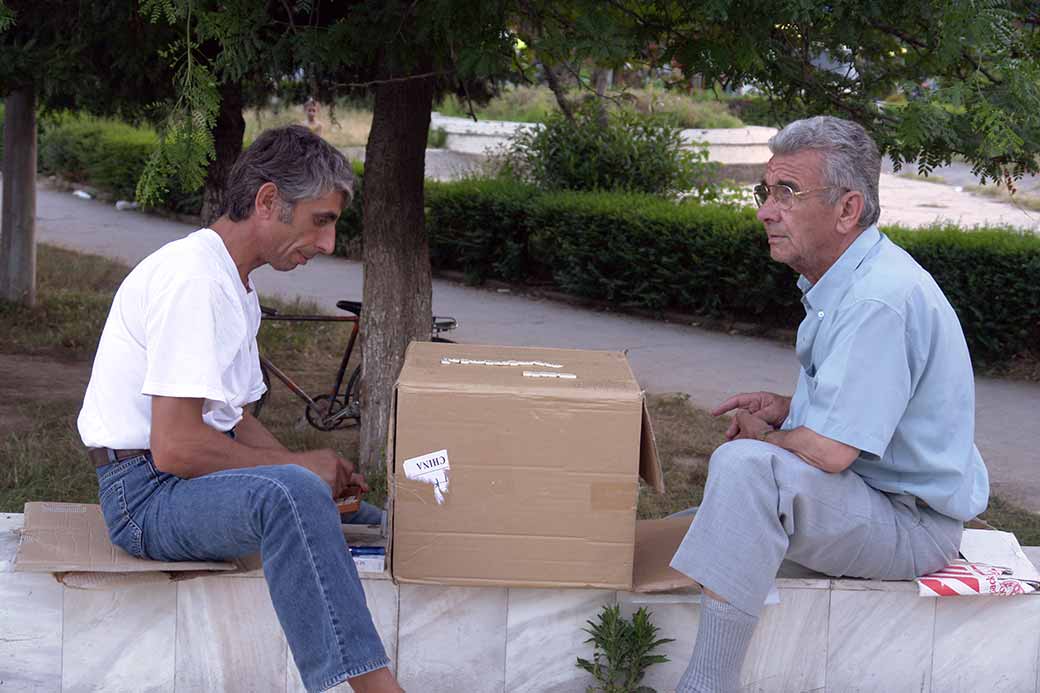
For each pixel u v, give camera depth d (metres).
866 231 2.88
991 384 8.78
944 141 4.14
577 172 13.52
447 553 2.81
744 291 10.43
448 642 2.97
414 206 5.66
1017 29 3.94
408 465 2.76
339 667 2.49
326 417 6.69
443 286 12.73
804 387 3.03
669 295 11.14
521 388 2.75
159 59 5.18
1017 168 4.34
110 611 2.86
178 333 2.57
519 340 10.00
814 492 2.76
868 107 4.58
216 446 2.64
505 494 2.78
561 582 2.83
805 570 3.10
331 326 9.66
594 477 2.78
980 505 3.02
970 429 2.92
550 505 2.79
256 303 2.85
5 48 5.45
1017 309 9.05
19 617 2.84
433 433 2.75
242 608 2.88
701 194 13.48
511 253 12.40
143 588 2.86
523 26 4.38
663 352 9.65
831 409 2.75
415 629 2.95
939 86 3.91
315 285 12.30
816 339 2.91
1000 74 3.76
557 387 2.77
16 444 6.07
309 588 2.51
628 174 13.52
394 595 2.93
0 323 9.32
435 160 22.83
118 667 2.89
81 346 8.81
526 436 2.76
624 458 2.77
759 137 22.48
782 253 2.93
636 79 7.04
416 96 5.50
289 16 4.12
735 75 4.23
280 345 8.92
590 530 2.80
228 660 2.91
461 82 5.40
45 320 9.54
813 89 4.52
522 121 24.33
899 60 4.74
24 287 9.95
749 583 2.71
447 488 2.78
